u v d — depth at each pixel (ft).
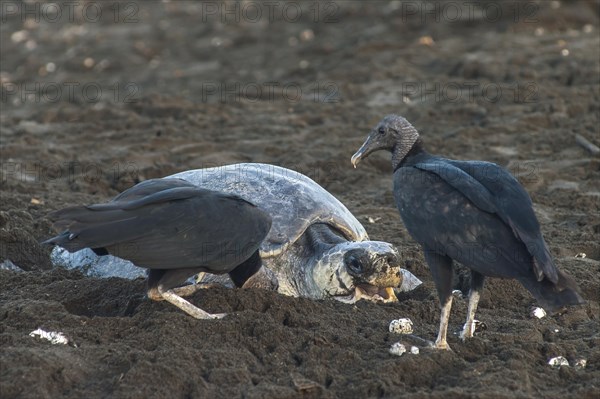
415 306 33.42
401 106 67.67
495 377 27.12
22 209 45.14
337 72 77.20
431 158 32.01
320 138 61.36
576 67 71.97
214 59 90.74
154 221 29.89
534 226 27.53
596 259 40.52
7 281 36.04
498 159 54.95
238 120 66.33
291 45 91.86
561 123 60.90
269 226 31.76
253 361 28.19
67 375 26.61
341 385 27.04
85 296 34.04
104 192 52.13
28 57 95.76
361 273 33.88
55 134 64.23
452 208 28.27
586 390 26.68
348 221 37.04
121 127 65.67
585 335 31.48
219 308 32.04
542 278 26.25
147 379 26.32
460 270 37.86
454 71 75.15
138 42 98.17
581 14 87.35
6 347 28.17
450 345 29.66
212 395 26.08
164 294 30.71
